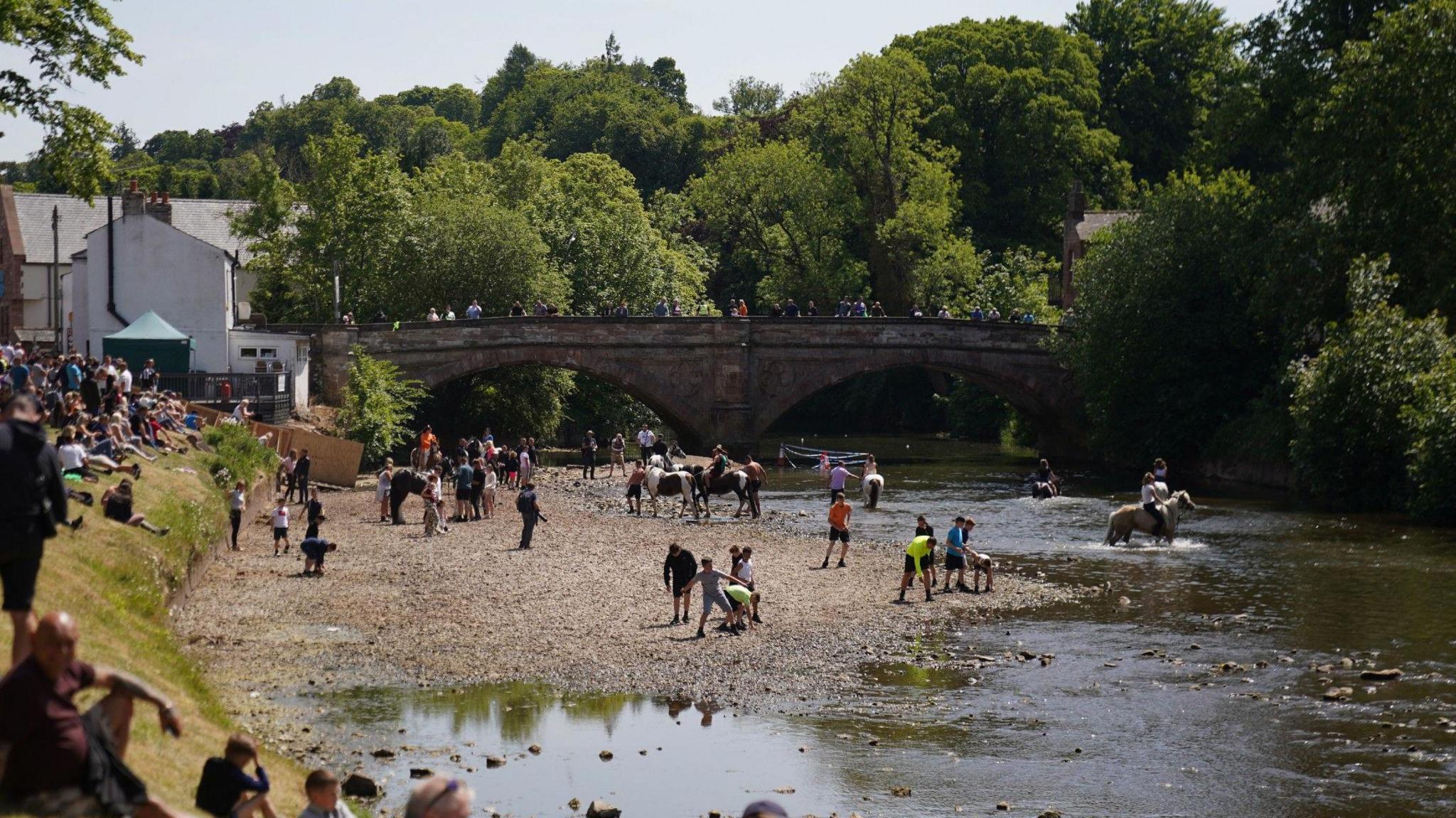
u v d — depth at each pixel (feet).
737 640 89.45
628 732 68.95
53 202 255.50
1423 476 151.33
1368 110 169.68
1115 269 216.54
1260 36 208.64
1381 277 165.58
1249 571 117.91
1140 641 89.97
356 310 242.99
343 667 80.23
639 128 467.52
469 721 70.08
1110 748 66.39
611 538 138.21
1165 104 358.23
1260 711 72.38
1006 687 78.02
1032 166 338.75
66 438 95.96
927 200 314.76
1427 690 76.28
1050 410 245.86
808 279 322.14
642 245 286.66
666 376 235.20
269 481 163.22
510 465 195.11
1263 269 192.54
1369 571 117.39
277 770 54.29
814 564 122.31
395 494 149.48
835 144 334.85
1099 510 165.78
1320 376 166.30
